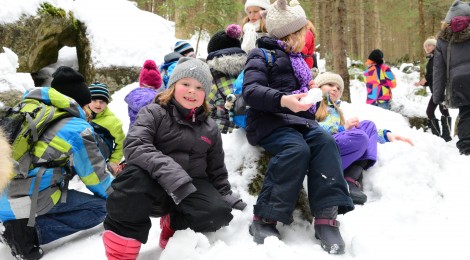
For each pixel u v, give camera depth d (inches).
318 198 86.3
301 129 96.7
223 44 143.9
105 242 76.5
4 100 149.6
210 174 94.2
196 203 81.8
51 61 268.7
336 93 132.3
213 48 145.9
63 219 100.0
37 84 251.4
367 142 111.7
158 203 81.2
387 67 278.1
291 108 85.9
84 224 103.3
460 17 158.2
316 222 87.0
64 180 97.6
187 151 85.9
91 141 99.7
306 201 99.7
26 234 92.9
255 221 88.4
